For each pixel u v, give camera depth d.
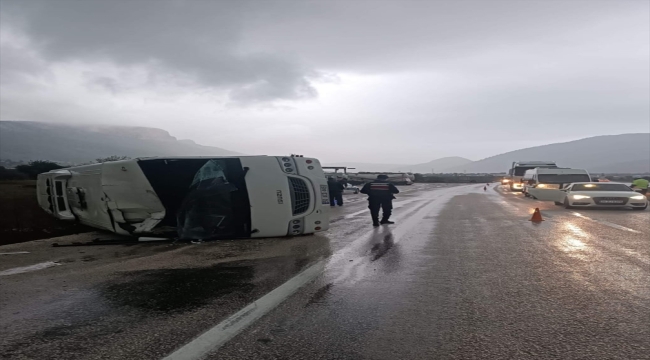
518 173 39.28
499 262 7.96
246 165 11.18
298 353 4.03
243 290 6.23
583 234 11.36
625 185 19.88
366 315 5.07
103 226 11.77
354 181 51.38
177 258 8.77
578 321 4.82
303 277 6.98
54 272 7.54
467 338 4.37
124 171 10.98
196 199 10.90
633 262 7.84
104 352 4.07
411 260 8.27
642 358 3.90
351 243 10.42
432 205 22.45
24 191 24.28
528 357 3.93
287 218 11.13
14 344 4.28
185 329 4.66
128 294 6.05
